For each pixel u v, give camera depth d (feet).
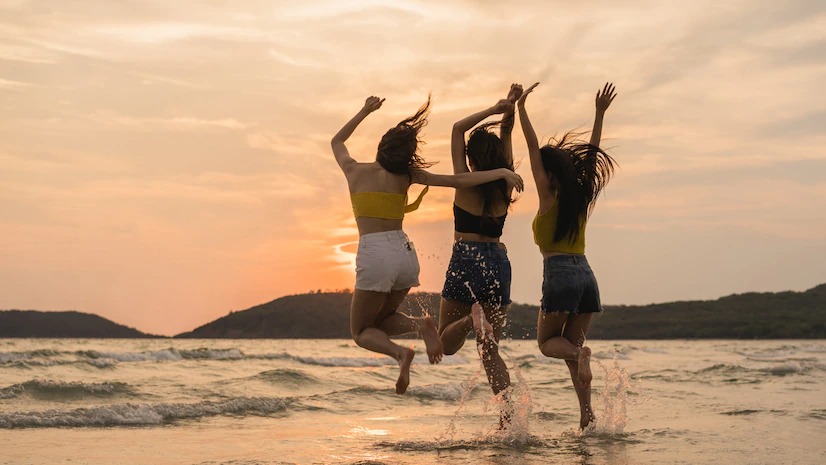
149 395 33.88
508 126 21.31
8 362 54.08
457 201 20.33
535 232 20.81
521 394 20.74
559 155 20.25
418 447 19.16
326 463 16.74
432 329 16.80
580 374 19.48
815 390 37.19
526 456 17.60
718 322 410.52
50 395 32.42
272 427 23.93
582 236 20.90
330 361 79.15
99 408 26.08
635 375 48.34
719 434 21.35
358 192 16.81
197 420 25.67
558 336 21.24
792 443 19.70
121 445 19.88
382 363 79.05
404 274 16.75
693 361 79.41
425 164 17.19
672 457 17.47
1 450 18.90
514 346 138.00
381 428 23.72
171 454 18.28
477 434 21.42
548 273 20.67
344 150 17.63
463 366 65.16
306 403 30.27
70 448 19.33
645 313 431.43
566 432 21.83
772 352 117.29
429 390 35.17
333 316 430.20
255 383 39.75
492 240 20.31
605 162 21.03
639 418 25.34
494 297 20.18
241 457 17.84
